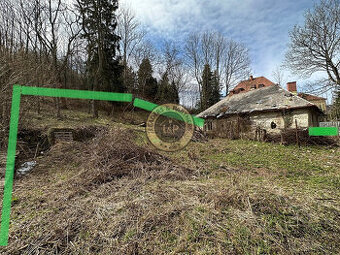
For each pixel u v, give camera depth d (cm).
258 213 235
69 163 483
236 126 1081
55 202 282
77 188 326
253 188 309
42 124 759
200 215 233
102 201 279
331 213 233
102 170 380
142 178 368
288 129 826
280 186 329
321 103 1877
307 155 604
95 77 1375
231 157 596
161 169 425
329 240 191
